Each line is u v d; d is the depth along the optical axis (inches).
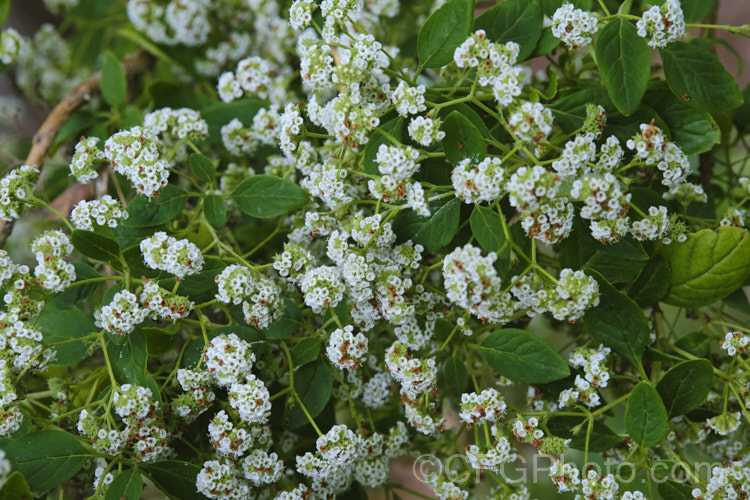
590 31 27.5
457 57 27.3
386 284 27.4
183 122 29.7
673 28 27.2
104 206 27.8
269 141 30.5
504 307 27.1
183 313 27.6
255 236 30.4
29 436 27.6
